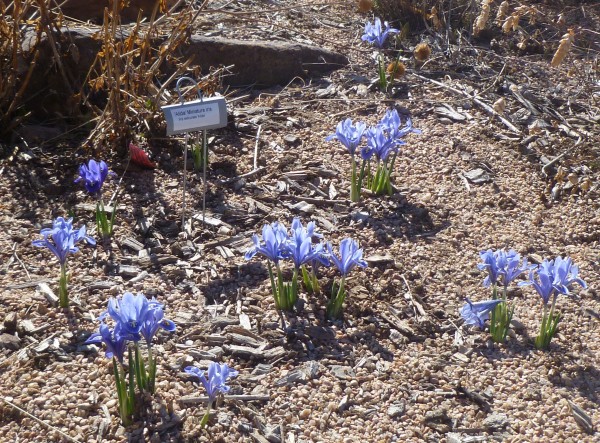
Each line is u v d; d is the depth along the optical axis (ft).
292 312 5.30
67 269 5.46
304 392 4.86
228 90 7.38
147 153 6.45
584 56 8.46
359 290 5.48
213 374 4.58
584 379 5.08
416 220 6.10
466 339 5.27
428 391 4.95
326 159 6.59
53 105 6.72
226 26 8.17
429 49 7.83
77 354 4.94
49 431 4.56
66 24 6.93
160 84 6.99
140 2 7.85
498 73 7.91
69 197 6.01
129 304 4.55
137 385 4.72
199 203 6.06
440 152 6.77
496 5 9.04
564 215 6.31
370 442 4.66
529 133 7.07
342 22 8.64
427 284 5.62
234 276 5.52
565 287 5.08
